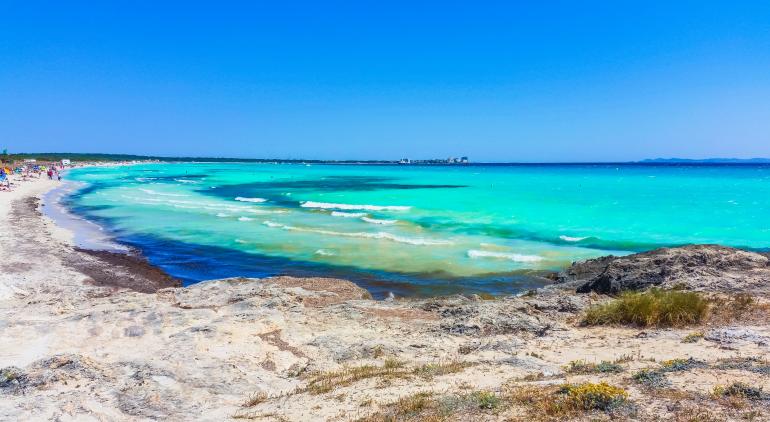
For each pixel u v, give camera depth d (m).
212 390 9.65
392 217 40.09
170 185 87.50
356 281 21.78
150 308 15.42
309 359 11.76
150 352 11.84
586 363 9.81
